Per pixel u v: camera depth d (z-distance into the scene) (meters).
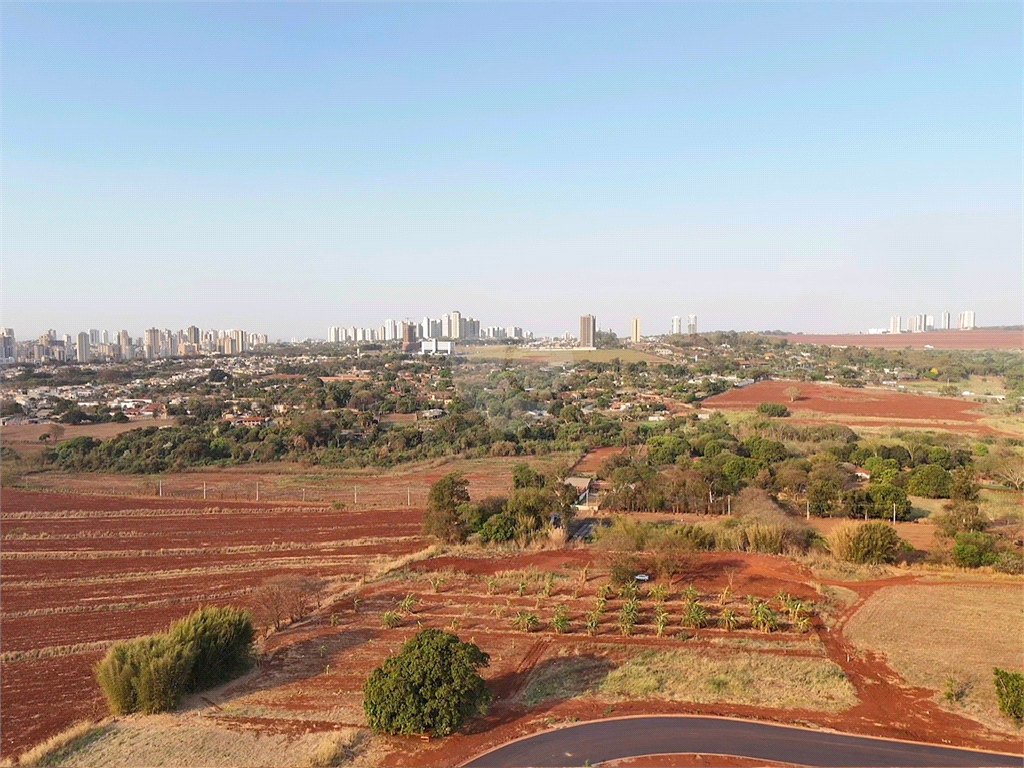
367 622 31.16
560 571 37.94
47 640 29.78
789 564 38.66
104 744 21.12
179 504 57.91
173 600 34.84
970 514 43.41
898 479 58.19
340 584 37.09
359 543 45.84
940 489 55.91
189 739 21.36
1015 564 37.50
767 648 27.98
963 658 27.03
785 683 24.94
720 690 24.42
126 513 54.47
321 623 31.23
